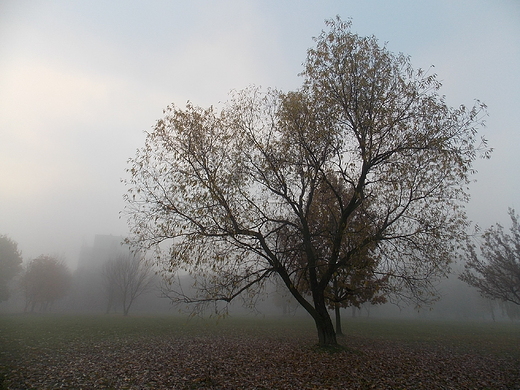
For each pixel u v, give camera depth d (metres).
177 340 24.16
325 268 19.39
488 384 11.95
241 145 17.09
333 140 16.16
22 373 12.75
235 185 15.88
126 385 11.43
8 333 25.66
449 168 15.27
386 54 16.27
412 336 29.69
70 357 16.38
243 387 11.32
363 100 16.17
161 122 16.48
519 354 19.45
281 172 17.50
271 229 18.06
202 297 15.94
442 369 14.39
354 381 12.04
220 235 15.37
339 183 19.48
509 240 24.88
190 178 15.86
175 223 15.66
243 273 16.67
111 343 21.88
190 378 12.45
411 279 16.59
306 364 14.77
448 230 16.19
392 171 15.80
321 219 17.66
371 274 17.38
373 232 16.66
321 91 16.33
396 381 12.12
